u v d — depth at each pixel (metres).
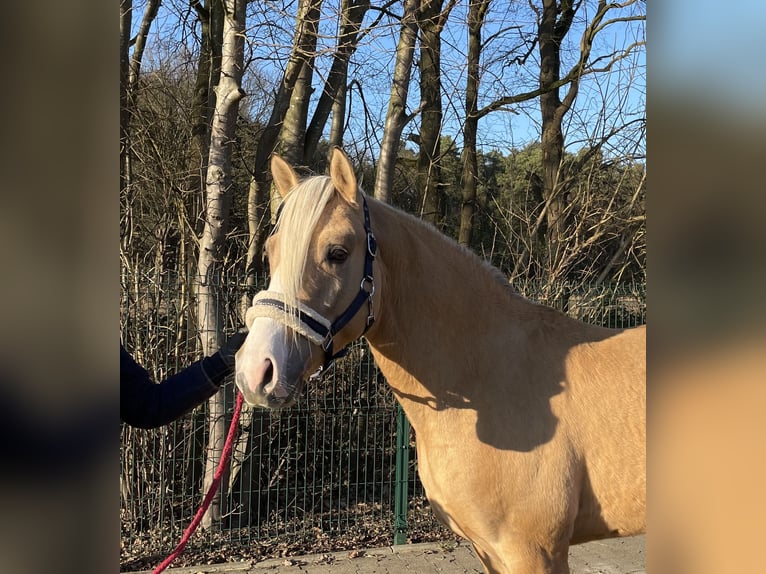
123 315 3.62
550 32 7.30
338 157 1.67
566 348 1.95
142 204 4.88
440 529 3.96
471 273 1.99
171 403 1.73
